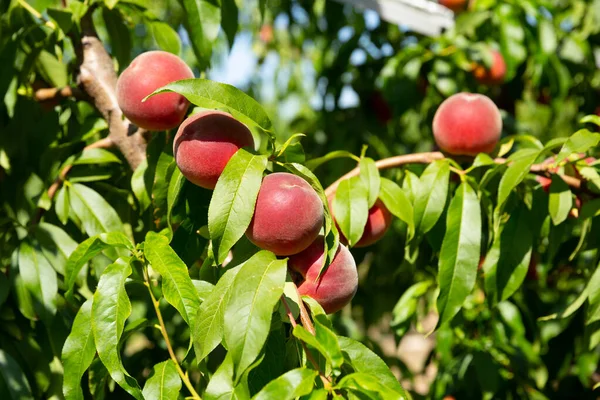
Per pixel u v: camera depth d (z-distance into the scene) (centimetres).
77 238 113
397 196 95
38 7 121
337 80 182
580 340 136
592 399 146
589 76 174
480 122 101
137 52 189
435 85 154
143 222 110
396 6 159
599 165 101
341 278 79
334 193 97
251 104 80
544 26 156
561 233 106
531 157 94
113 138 105
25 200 108
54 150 109
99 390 88
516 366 138
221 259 74
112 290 76
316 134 196
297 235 75
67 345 77
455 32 156
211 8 104
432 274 140
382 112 176
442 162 99
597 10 177
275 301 71
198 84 77
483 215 109
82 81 106
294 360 82
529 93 190
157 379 77
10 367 98
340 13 193
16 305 107
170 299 76
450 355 137
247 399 74
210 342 73
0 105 116
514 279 100
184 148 81
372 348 156
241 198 74
